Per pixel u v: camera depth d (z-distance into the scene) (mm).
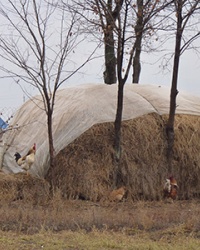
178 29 19797
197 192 20422
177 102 21672
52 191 18797
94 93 21484
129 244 12383
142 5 19484
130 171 19734
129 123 20391
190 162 20500
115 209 17344
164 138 20422
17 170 21844
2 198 17938
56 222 14641
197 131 20969
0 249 11844
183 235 13312
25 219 14820
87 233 13578
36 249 11945
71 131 20172
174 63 20078
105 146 19859
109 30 19734
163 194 19609
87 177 19344
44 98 21203
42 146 20312
